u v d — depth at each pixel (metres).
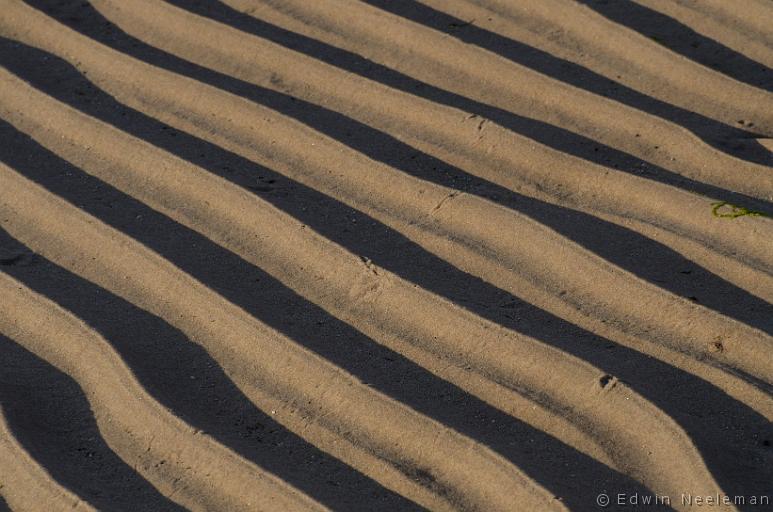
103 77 10.14
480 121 9.12
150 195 8.76
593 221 8.09
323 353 7.22
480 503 6.25
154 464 6.65
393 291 7.65
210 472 6.54
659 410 6.57
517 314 7.40
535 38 10.06
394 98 9.50
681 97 9.28
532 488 6.20
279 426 6.85
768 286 7.38
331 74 9.84
